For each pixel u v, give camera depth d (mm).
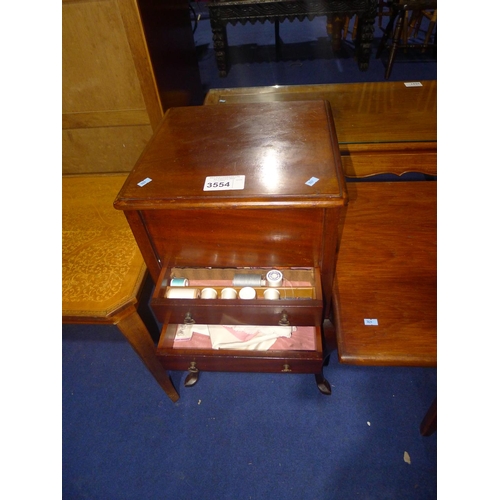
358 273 1021
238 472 1045
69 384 1296
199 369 974
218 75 3047
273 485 1014
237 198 704
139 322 919
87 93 1114
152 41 1079
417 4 2342
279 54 3166
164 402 1223
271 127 907
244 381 1256
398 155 1227
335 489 996
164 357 934
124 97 1125
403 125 1280
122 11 949
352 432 1103
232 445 1100
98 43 1004
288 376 1258
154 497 1017
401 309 921
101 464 1088
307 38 3594
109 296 862
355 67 2959
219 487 1021
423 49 2883
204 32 3936
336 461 1046
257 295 879
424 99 1438
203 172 779
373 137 1223
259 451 1082
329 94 1516
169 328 962
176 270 926
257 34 3801
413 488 985
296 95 1525
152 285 1502
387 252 1085
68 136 1228
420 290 967
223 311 831
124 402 1232
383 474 1015
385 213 1232
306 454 1065
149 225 799
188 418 1173
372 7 2533
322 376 1155
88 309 837
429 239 1124
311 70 2980
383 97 1470
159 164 819
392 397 1177
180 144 878
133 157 1283
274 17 2582
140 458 1093
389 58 2672
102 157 1290
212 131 915
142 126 1193
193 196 719
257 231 789
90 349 1406
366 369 1255
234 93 1573
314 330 1012
